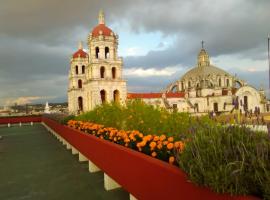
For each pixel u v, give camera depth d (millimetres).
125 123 13555
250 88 78438
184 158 4457
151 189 5832
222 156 3801
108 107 17000
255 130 4305
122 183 7844
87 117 20141
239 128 4336
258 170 3469
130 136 8602
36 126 53062
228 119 4973
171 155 6113
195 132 4832
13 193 9961
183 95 80625
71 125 20938
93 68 61281
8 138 30969
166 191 5152
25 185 10938
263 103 79188
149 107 13430
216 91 83500
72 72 83000
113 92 62438
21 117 64000
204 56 96375
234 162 3551
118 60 63344
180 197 4656
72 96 82688
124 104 16672
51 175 12398
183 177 4527
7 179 12078
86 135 13445
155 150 6711
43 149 21172
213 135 4281
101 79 61031
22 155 18656
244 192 3527
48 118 42531
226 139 4113
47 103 89000
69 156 17312
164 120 11242
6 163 15945
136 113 13094
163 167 5258
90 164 12555
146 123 12000
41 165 14859
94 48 62219
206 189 3965
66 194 9445
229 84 90438
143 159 6238
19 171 13594
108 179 9578
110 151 9055
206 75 87812
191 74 94688
